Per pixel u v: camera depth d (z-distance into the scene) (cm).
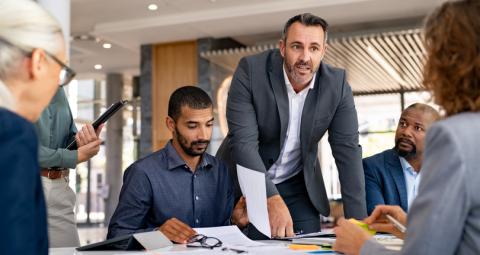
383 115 1275
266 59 249
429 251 94
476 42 100
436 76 106
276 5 723
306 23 227
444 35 104
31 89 102
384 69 994
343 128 248
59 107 245
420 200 97
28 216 78
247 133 240
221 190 231
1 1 99
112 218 213
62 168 233
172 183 220
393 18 758
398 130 262
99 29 818
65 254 155
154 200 216
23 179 78
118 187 1177
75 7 739
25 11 100
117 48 941
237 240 174
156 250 159
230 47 893
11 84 99
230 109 247
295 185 261
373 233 154
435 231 94
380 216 155
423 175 99
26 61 100
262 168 231
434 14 109
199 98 219
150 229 196
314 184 260
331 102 245
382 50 863
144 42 891
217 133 859
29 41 99
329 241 170
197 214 222
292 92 245
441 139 96
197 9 755
